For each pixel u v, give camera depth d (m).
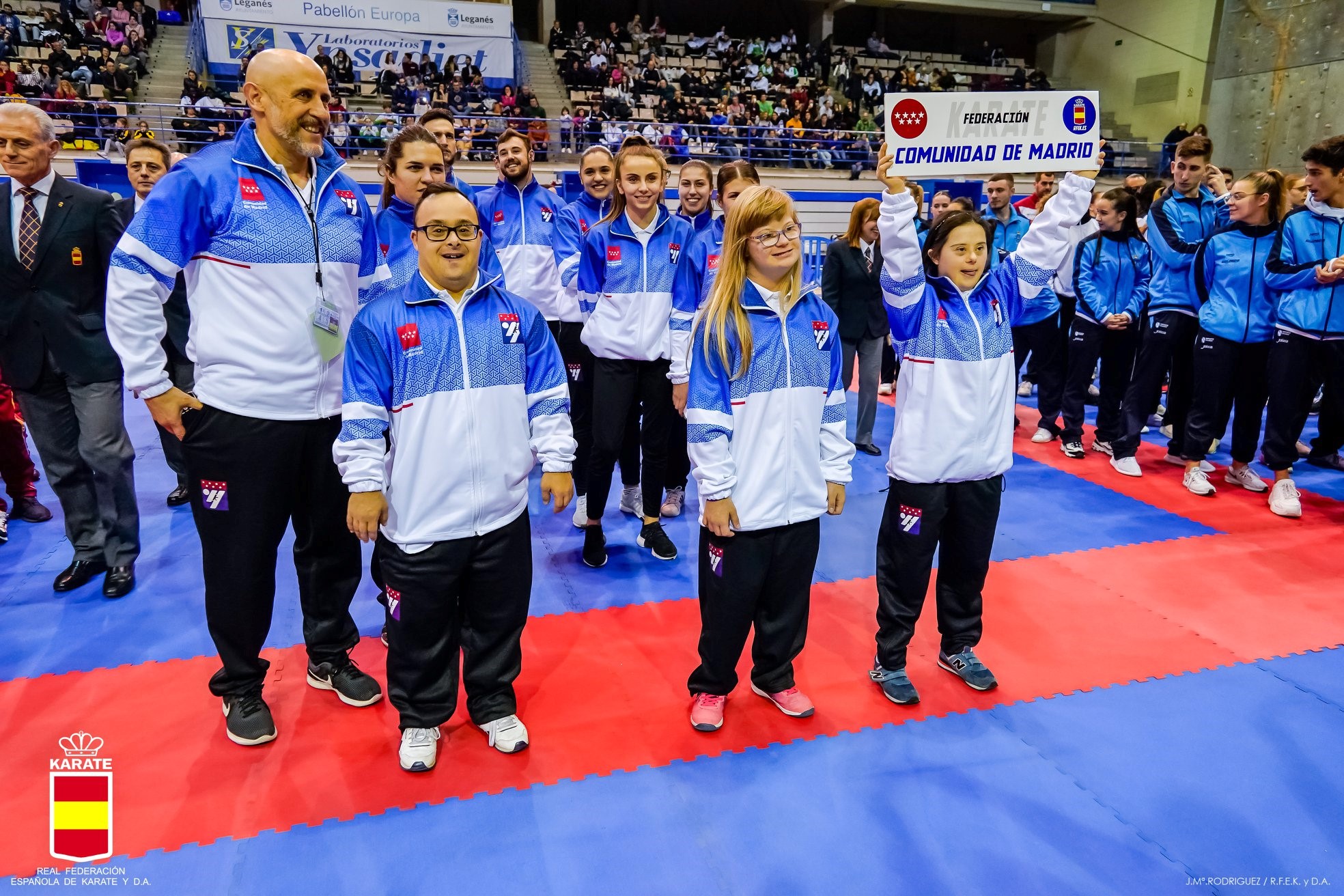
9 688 2.79
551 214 4.79
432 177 3.16
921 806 2.29
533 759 2.47
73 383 3.30
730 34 21.20
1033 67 22.22
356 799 2.29
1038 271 2.58
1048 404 5.96
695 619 3.34
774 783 2.37
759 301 2.33
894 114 2.40
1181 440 5.41
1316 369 4.45
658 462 3.84
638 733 2.60
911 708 2.74
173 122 12.13
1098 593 3.59
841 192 14.52
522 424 2.35
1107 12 19.83
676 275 3.63
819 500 2.49
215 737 2.55
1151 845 2.16
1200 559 3.96
